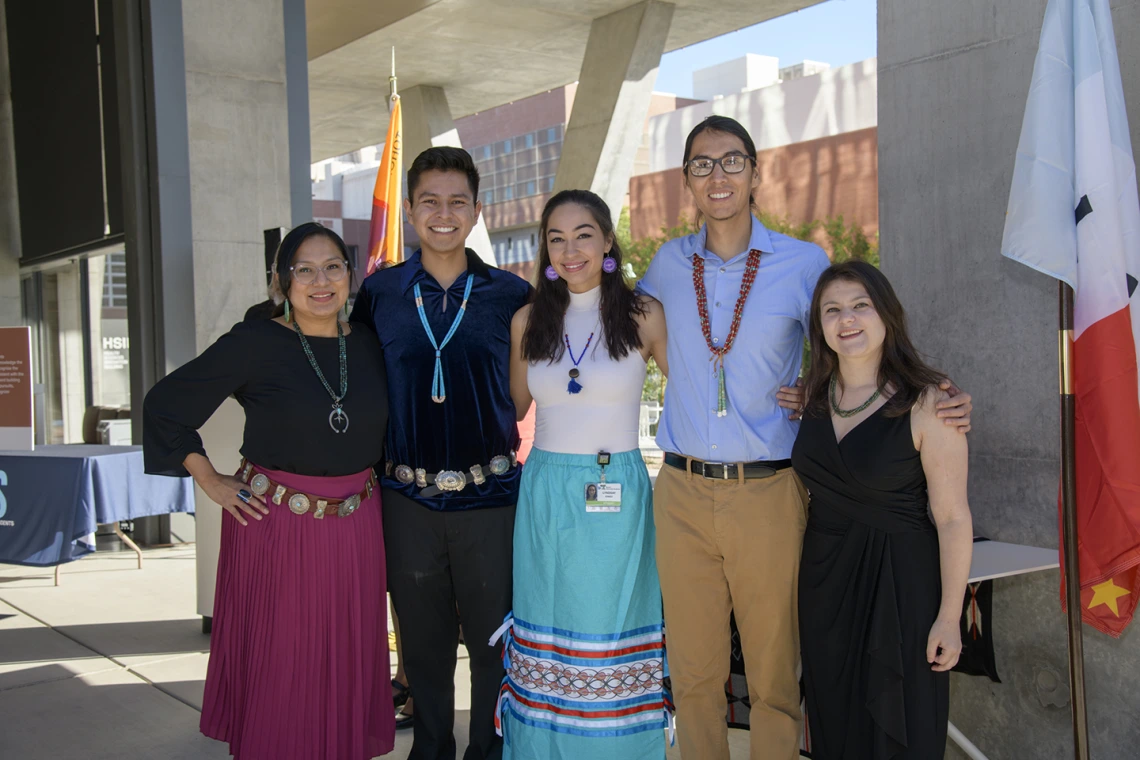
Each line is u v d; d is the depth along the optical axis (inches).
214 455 153.2
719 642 94.4
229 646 96.6
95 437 294.5
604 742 94.3
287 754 93.7
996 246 104.0
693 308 94.3
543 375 96.4
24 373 175.5
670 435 95.6
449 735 106.2
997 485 106.0
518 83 487.2
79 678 143.9
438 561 100.8
